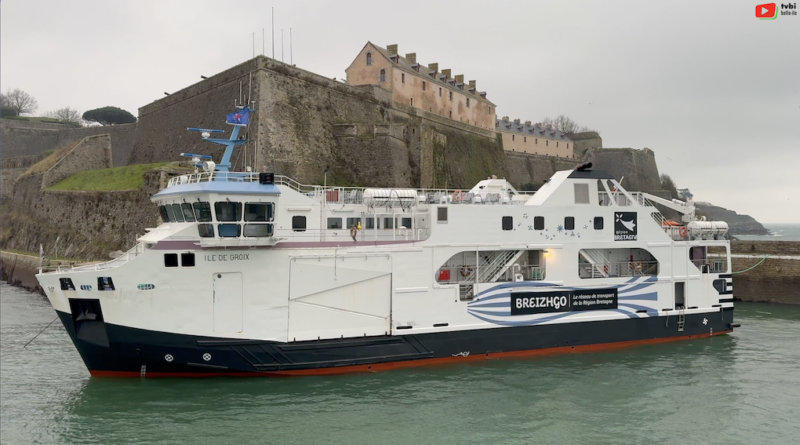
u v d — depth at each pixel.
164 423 17.39
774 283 43.41
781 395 20.70
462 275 24.23
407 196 23.00
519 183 97.69
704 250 28.55
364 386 20.45
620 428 17.78
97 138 68.50
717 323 27.97
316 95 56.56
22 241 61.16
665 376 22.45
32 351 26.59
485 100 89.00
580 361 23.95
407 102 70.50
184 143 60.28
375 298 21.59
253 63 51.47
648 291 26.14
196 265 19.31
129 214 48.25
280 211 21.59
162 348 19.31
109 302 18.95
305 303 20.61
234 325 19.80
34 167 71.12
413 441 16.62
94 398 18.94
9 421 17.80
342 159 56.69
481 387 20.73
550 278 24.47
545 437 17.05
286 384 20.36
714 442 16.95
